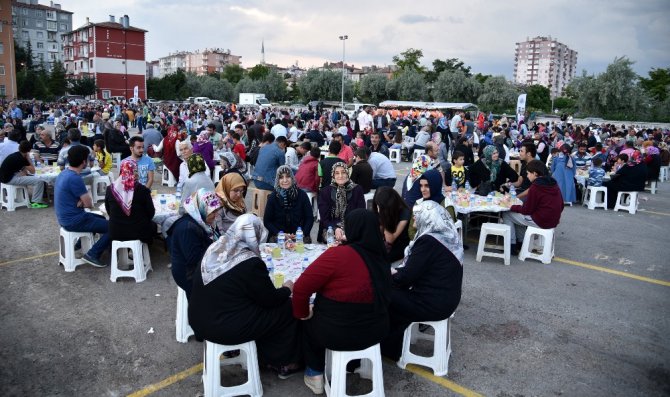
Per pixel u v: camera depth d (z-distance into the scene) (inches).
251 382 146.1
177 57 6904.5
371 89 2581.2
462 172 344.2
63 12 4574.3
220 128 711.7
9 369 163.3
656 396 155.7
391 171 363.3
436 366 163.5
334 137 395.5
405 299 158.7
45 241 300.8
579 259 295.0
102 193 429.7
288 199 235.0
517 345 187.0
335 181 242.7
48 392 151.1
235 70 4825.3
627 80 1804.9
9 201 372.5
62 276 245.4
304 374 162.4
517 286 247.8
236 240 140.2
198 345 181.9
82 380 157.9
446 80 2442.2
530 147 348.2
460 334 194.7
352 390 153.6
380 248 137.8
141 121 1071.6
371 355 140.9
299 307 139.5
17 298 219.3
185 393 152.4
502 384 160.4
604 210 446.6
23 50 3442.4
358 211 138.6
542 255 284.2
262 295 141.1
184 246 167.2
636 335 197.8
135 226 233.9
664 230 373.7
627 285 253.6
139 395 150.9
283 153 346.3
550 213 277.1
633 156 440.1
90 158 411.2
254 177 347.3
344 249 136.4
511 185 341.4
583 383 162.4
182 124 790.5
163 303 216.8
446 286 157.2
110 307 211.8
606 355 181.2
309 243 237.3
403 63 3228.3
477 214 322.0
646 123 1553.9
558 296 236.2
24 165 371.2
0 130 493.4
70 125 545.6
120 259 251.1
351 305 134.0
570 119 1477.6
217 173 474.3
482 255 283.6
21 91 2723.9
